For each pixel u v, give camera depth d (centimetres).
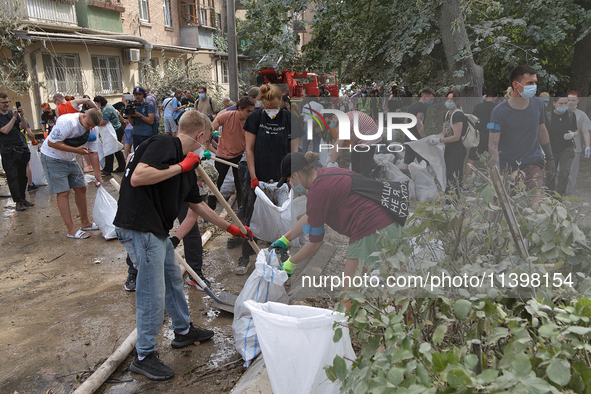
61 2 1331
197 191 313
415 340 151
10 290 407
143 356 280
